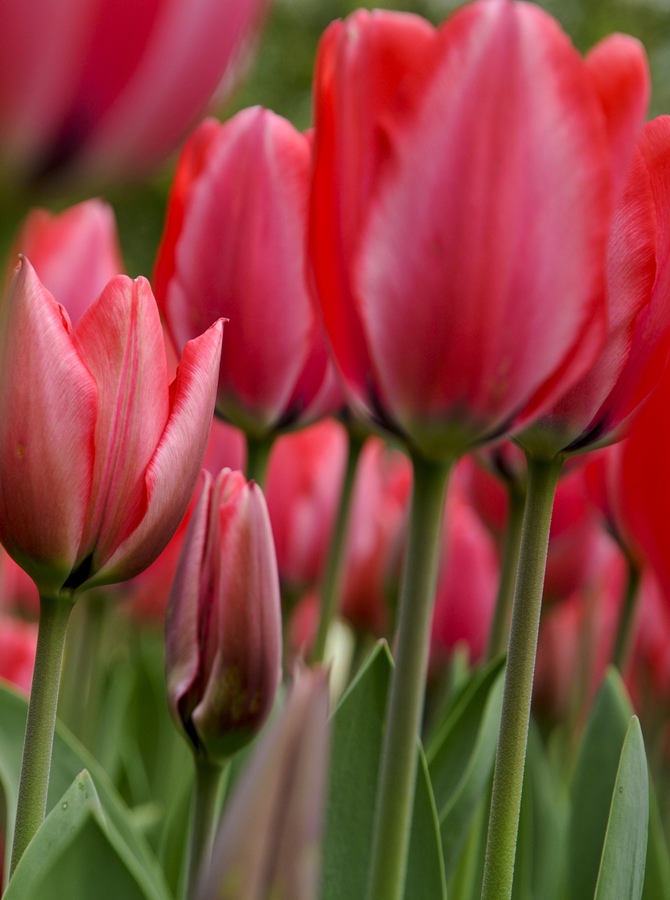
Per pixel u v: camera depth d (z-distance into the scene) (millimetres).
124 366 646
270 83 5656
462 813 776
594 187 641
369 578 1163
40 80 587
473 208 640
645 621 1137
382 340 649
